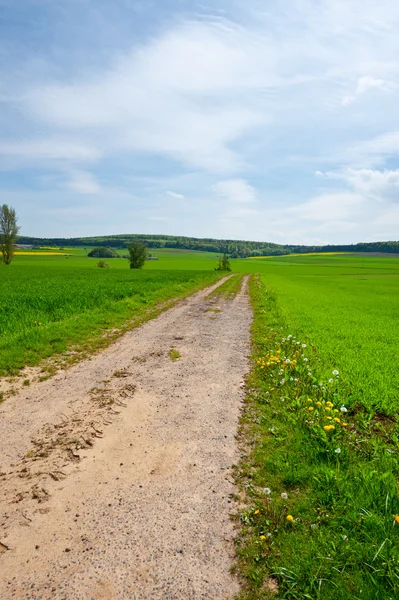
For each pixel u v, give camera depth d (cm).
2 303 1630
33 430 567
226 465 477
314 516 377
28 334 1095
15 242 7975
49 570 314
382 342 1230
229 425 591
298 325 1515
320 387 712
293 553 331
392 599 283
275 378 790
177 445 528
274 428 568
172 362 947
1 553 332
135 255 8475
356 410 656
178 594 294
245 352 1064
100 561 324
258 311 1944
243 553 335
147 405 668
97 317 1465
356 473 443
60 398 696
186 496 414
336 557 323
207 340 1214
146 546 341
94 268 7938
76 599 288
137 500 407
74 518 377
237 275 6456
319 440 526
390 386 757
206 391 741
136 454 503
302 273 8688
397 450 505
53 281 3488
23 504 398
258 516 379
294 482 435
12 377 800
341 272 9369
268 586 304
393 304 2577
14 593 292
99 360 953
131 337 1234
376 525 354
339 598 288
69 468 468
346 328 1474
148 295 2323
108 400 688
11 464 474
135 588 298
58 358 953
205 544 346
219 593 296
